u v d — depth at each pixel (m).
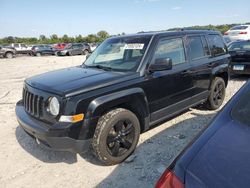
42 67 17.81
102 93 3.58
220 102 6.14
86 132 3.45
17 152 4.37
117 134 3.78
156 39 4.48
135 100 3.98
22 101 4.49
